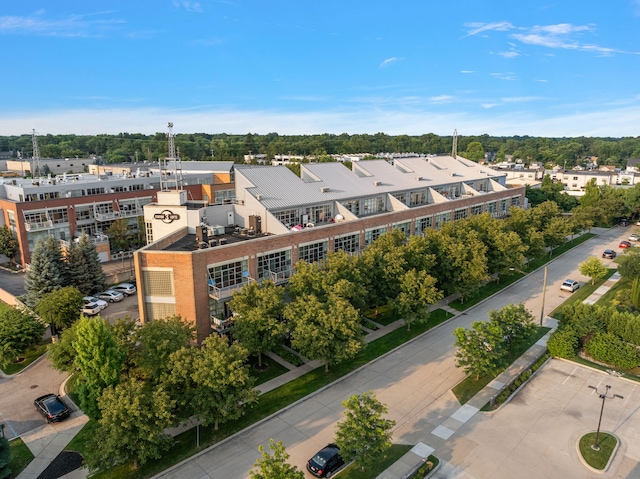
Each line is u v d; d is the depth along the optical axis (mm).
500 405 34250
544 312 52406
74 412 33875
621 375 38125
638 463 28156
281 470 21578
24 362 41219
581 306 43281
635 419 32719
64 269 55156
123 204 82125
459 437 30562
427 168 85062
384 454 26938
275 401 34406
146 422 25453
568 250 81125
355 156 182000
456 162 94312
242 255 42969
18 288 60844
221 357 28297
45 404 33125
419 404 34375
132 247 79688
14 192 74625
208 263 40188
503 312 39375
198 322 40000
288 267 47875
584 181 148250
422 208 66250
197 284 39531
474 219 63594
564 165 198625
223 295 40531
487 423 32156
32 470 27688
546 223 75375
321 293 40625
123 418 24984
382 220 59656
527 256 68812
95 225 78750
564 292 59406
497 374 36188
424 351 42969
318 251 51156
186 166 118438
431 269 52281
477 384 37156
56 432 31453
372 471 27328
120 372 31734
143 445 25344
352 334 35219
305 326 35000
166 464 27781
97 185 83062
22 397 35906
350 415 26219
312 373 38406
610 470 27484
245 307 36844
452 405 34312
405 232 64188
